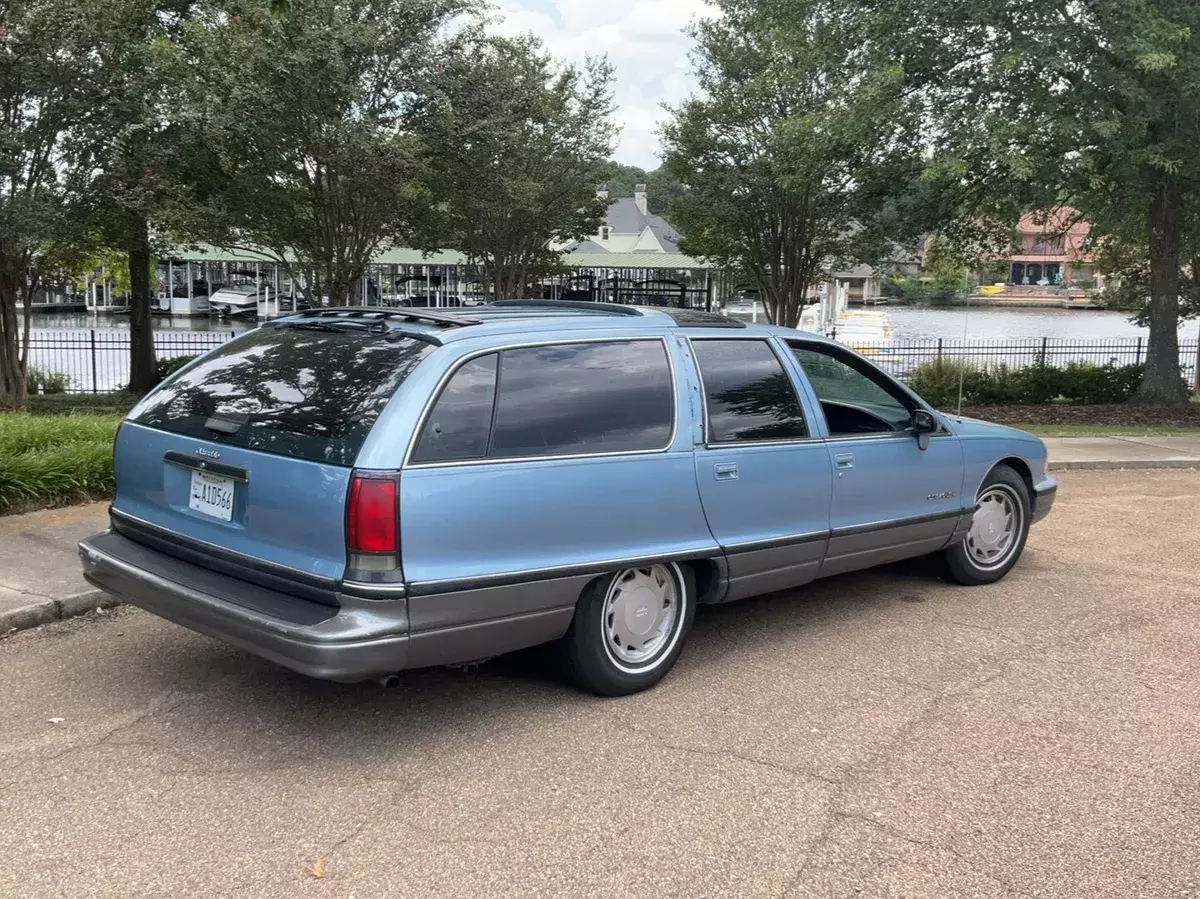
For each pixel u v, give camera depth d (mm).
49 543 6500
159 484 4355
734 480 4719
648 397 4477
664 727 4191
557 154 18500
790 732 4168
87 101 12859
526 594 3975
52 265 15500
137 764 3754
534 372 4129
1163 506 9391
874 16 14578
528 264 20859
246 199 14016
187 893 2951
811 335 5492
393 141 13078
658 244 61438
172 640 5105
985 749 4035
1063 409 17719
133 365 20406
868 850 3273
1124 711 4441
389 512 3594
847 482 5305
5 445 8055
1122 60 13609
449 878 3061
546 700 4445
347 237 14852
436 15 13711
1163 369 17953
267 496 3834
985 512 6426
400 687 4562
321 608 3666
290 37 12562
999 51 14023
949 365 19188
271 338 4613
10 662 4766
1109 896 3035
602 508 4207
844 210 18656
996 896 3025
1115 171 15148
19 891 2939
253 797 3523
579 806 3514
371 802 3508
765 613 5832
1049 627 5621
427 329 4094
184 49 13672
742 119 18062
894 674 4855
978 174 15648
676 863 3170
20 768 3701
